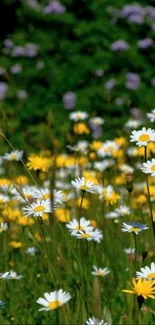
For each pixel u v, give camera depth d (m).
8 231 4.38
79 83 9.99
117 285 3.98
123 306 3.62
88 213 4.51
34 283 3.98
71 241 4.19
